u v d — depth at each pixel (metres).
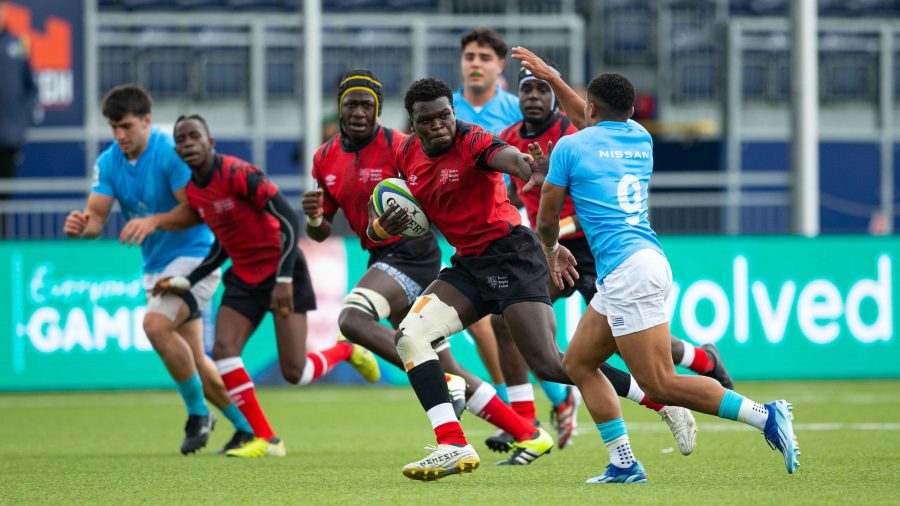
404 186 22.61
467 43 31.05
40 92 55.81
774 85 65.31
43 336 45.28
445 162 21.84
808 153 48.62
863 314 47.31
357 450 29.14
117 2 64.75
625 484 20.86
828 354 47.03
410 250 25.38
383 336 24.38
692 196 55.53
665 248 46.16
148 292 29.64
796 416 36.16
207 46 62.56
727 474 22.52
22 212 53.38
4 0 54.88
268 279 28.39
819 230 61.31
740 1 68.38
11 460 27.12
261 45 58.09
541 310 21.97
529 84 27.77
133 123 28.59
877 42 65.19
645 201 20.23
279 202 27.42
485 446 30.03
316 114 47.19
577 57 61.34
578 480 21.80
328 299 45.78
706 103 66.19
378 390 48.09
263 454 27.88
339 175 25.84
